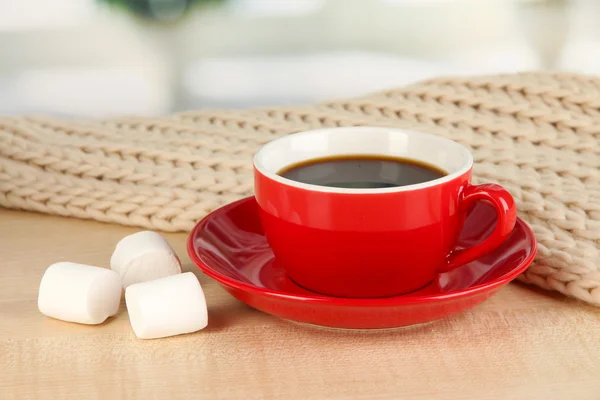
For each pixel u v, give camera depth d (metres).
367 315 0.50
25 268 0.60
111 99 2.06
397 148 0.57
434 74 2.16
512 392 0.49
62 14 2.81
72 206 0.65
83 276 0.54
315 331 0.53
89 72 2.30
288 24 2.74
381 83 2.09
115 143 0.69
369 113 0.71
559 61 2.22
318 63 2.32
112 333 0.54
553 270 0.55
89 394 0.49
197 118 0.74
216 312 0.55
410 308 0.49
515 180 0.63
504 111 0.70
